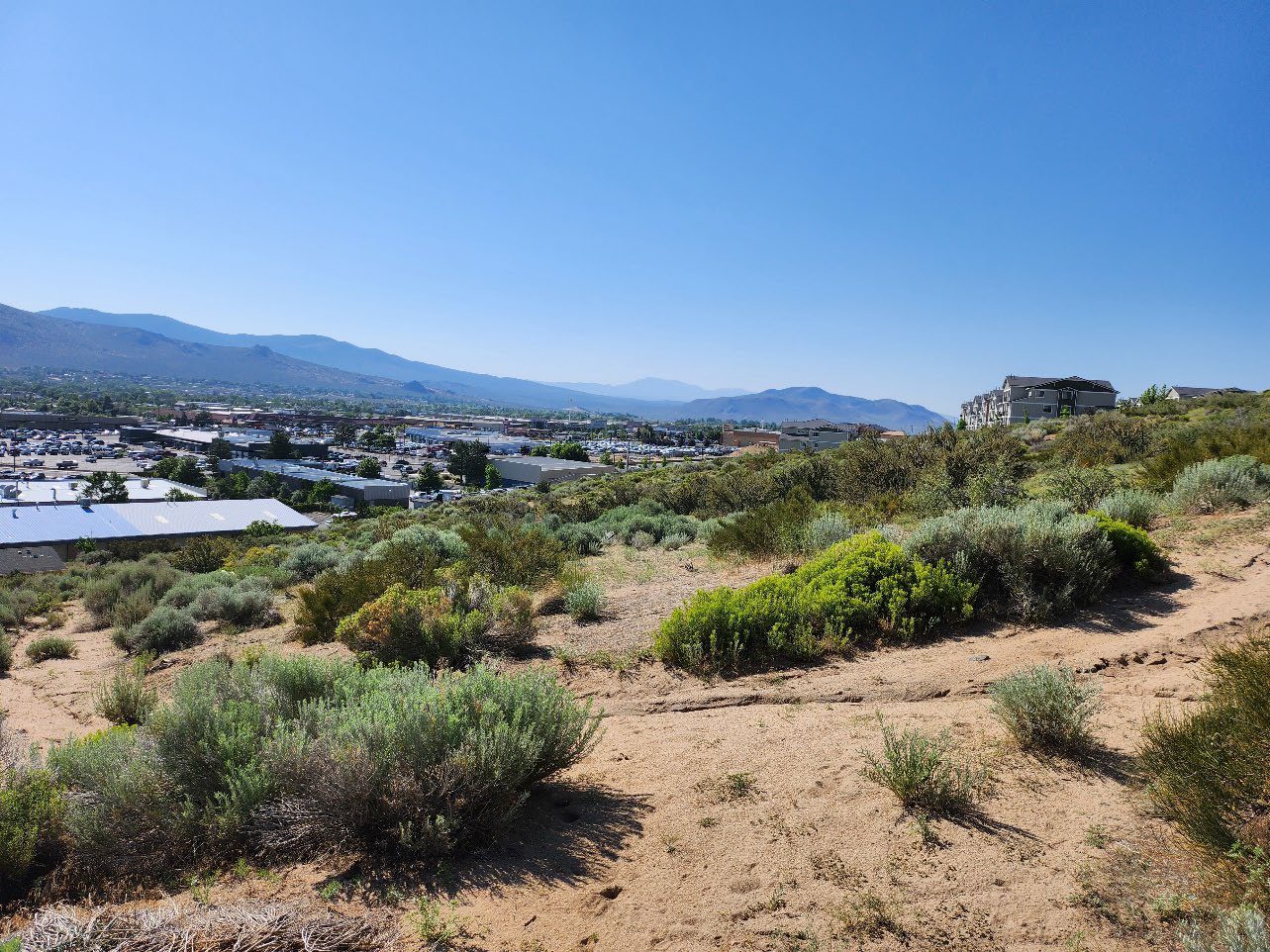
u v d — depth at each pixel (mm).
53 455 149000
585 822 4301
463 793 4129
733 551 12953
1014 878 3402
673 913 3352
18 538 49219
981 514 9156
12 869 3867
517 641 8852
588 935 3221
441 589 9766
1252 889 2904
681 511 23984
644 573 12711
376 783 4051
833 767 4738
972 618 7820
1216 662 4613
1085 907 3145
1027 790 4211
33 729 8195
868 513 13844
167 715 4613
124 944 3018
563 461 132375
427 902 3496
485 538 13492
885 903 3307
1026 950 2941
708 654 7570
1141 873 3314
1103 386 87812
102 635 15844
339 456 175125
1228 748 3562
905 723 5359
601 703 6785
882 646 7426
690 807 4387
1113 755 4504
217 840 4141
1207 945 2561
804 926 3195
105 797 4133
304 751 4363
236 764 4449
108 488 80500
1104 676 5945
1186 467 13266
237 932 3146
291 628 13320
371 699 4883
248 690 5504
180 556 27984
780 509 13836
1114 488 12055
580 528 18156
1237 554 8977
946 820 3953
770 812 4219
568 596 10359
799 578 8797
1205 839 3252
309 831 4035
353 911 3424
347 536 36250
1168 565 8789
